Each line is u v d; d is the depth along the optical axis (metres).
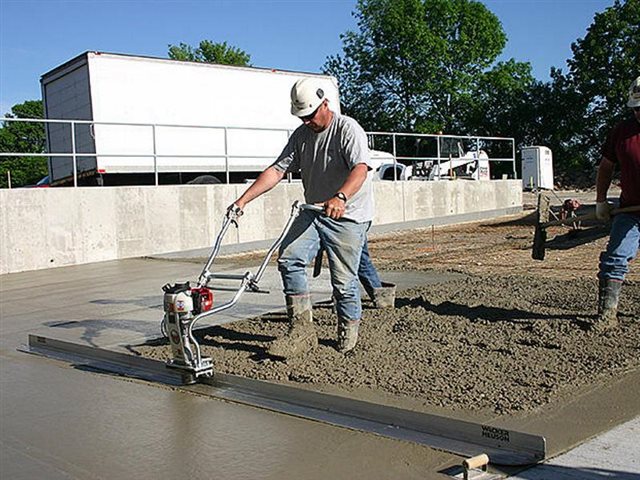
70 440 4.18
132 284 10.38
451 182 20.62
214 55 66.44
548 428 3.79
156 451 3.93
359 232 5.19
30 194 12.70
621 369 4.67
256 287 5.16
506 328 5.82
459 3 56.00
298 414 4.35
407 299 7.30
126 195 13.88
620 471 3.29
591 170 52.28
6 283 11.42
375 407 4.11
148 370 5.53
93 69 16.42
